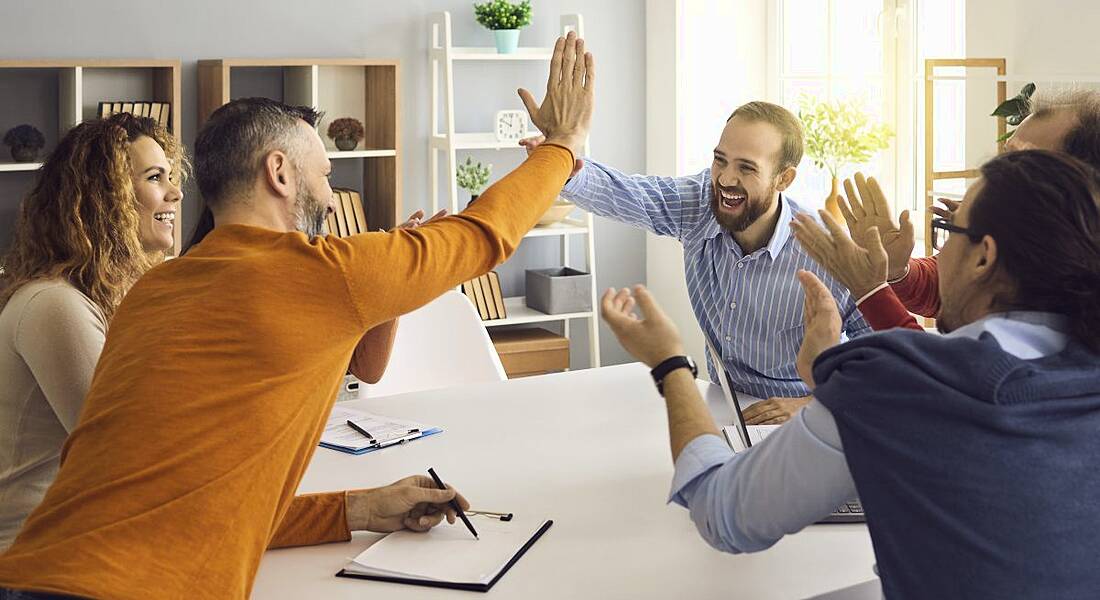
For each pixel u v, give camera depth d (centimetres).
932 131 394
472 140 505
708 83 534
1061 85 358
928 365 128
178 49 466
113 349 161
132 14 457
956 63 386
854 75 494
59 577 143
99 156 223
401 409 263
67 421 210
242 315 155
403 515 188
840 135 463
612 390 278
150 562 146
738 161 256
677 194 280
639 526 193
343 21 493
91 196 221
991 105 387
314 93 464
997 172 135
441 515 189
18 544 151
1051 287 130
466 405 267
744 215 260
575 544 185
